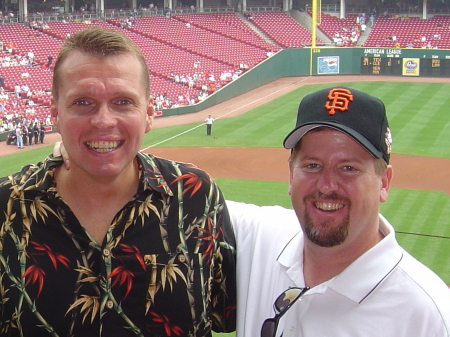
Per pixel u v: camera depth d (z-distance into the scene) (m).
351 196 0.89
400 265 0.90
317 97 0.91
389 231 0.95
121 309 0.95
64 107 0.91
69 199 0.96
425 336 0.84
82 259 0.94
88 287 0.94
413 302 0.86
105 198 0.96
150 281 0.96
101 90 0.90
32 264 0.94
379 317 0.87
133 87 0.92
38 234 0.94
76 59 0.90
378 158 0.89
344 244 0.91
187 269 0.98
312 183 0.90
